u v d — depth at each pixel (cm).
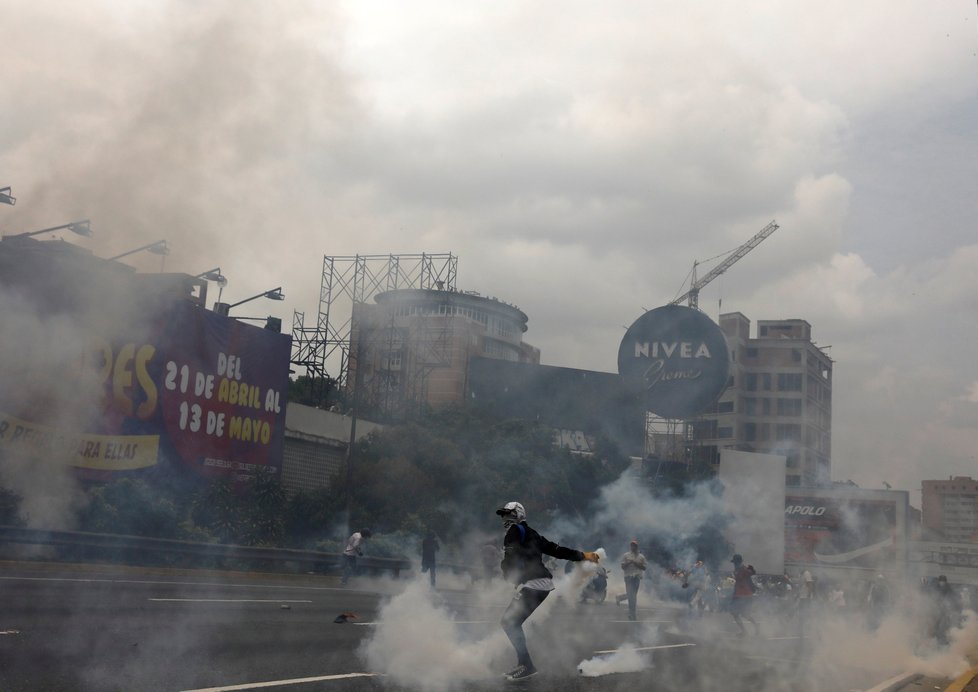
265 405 3709
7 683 718
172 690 732
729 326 12600
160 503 2897
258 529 3325
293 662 934
